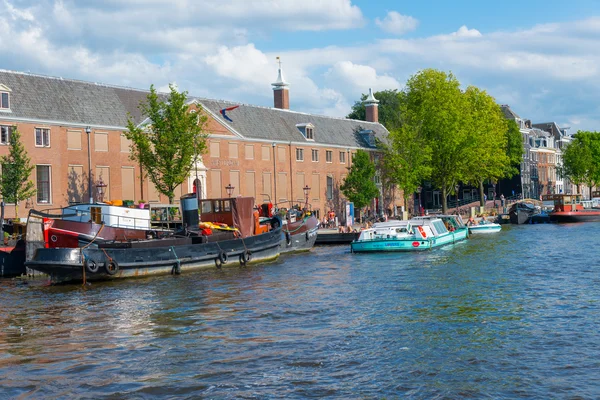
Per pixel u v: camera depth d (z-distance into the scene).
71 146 55.16
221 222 42.47
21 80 54.00
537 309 22.19
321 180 83.25
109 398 14.14
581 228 70.81
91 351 18.00
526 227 75.75
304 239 50.09
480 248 46.97
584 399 13.38
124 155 59.16
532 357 16.31
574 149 125.06
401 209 95.44
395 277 31.38
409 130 77.81
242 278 32.69
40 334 20.34
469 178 82.12
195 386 14.71
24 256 37.03
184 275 34.44
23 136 51.84
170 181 52.38
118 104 60.31
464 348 17.28
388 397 13.72
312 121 85.62
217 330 20.20
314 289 28.19
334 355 16.88
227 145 69.25
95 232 35.56
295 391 14.23
